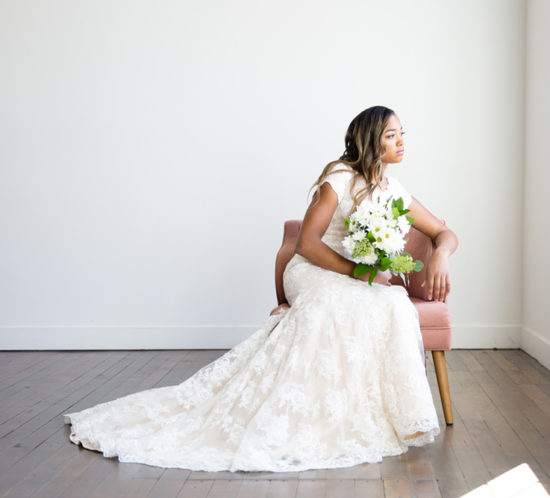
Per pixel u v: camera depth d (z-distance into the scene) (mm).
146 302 4895
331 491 2215
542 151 4258
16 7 4867
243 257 4844
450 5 4684
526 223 4625
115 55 4836
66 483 2307
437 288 2951
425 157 4734
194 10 4793
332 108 4762
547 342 4090
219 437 2598
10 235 4922
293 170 4801
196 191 4840
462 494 2184
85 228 4891
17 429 2943
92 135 4859
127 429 2713
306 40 4758
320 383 2598
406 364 2561
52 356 4684
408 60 4719
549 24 4105
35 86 4871
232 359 2867
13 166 4902
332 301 2719
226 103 4805
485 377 3848
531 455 2537
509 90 4672
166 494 2199
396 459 2508
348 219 2908
